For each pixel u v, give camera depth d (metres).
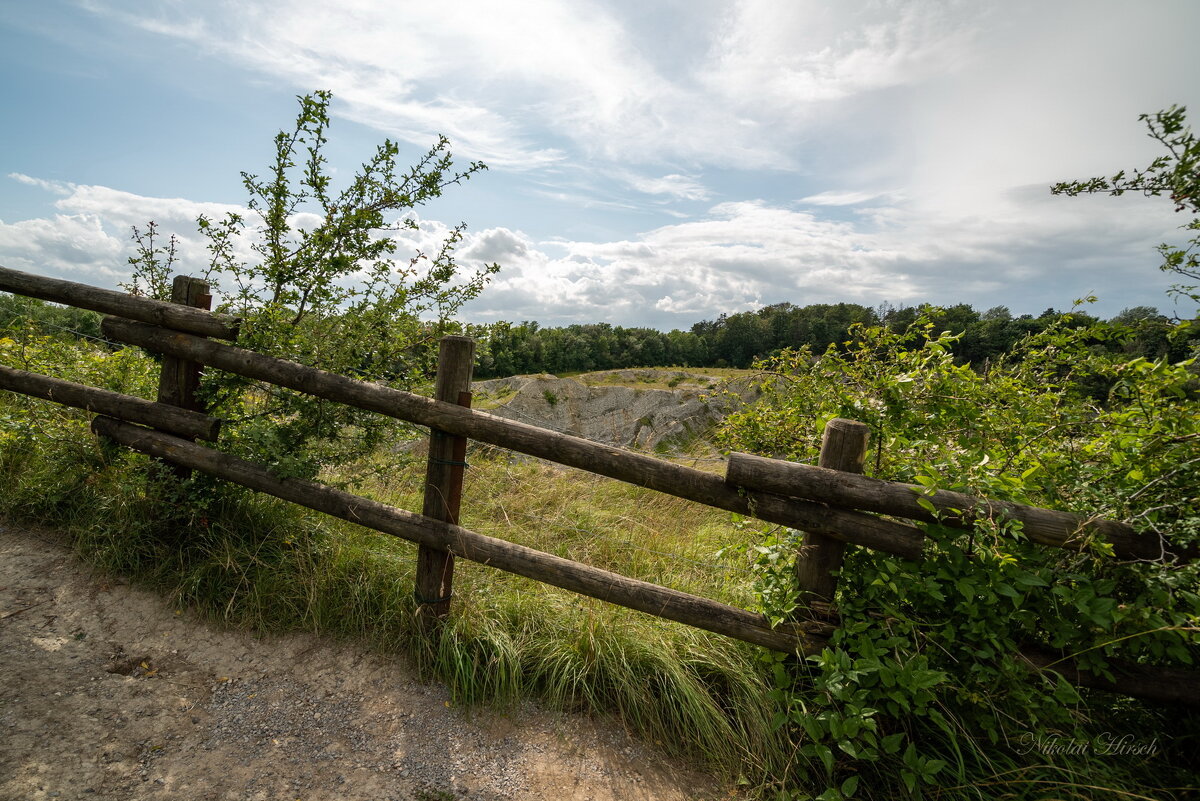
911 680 2.15
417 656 2.73
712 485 2.46
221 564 2.93
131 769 2.02
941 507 2.21
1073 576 2.17
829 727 2.24
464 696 2.61
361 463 3.46
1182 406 2.23
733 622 2.50
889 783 2.32
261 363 2.94
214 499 3.18
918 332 2.91
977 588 2.16
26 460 3.49
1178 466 2.08
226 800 1.97
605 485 5.58
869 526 2.29
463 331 3.59
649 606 2.57
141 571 2.98
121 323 3.13
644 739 2.56
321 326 3.36
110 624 2.68
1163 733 2.44
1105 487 2.31
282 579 2.96
